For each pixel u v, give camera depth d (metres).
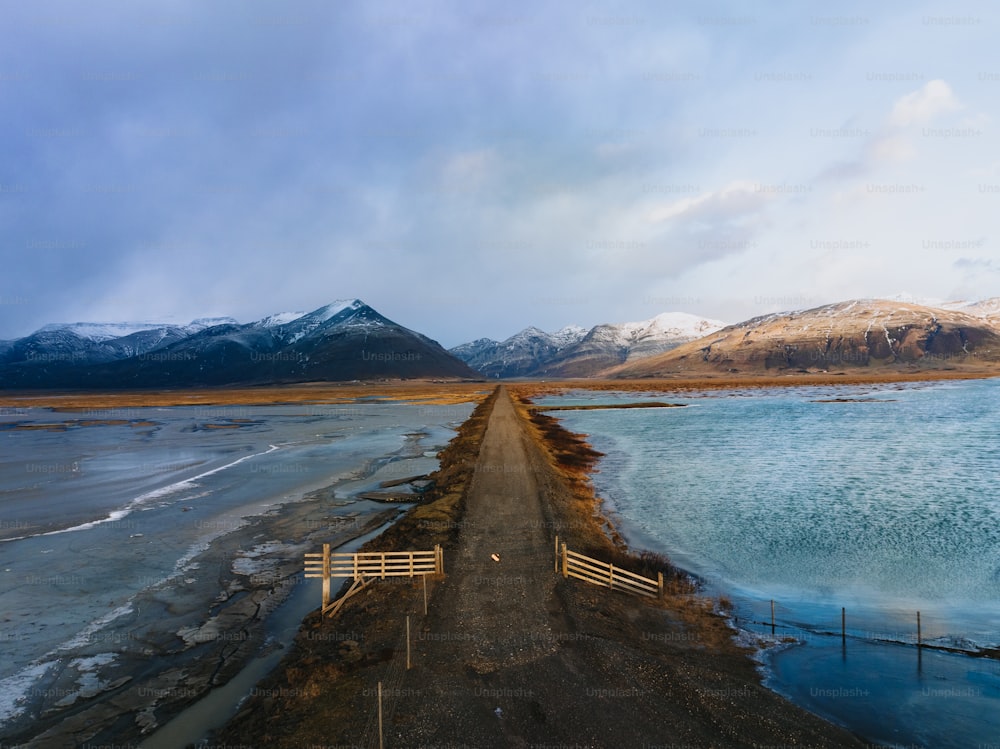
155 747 12.92
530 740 12.41
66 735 13.48
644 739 12.54
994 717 14.23
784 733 12.98
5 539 28.77
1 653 17.48
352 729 12.73
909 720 14.04
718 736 12.77
